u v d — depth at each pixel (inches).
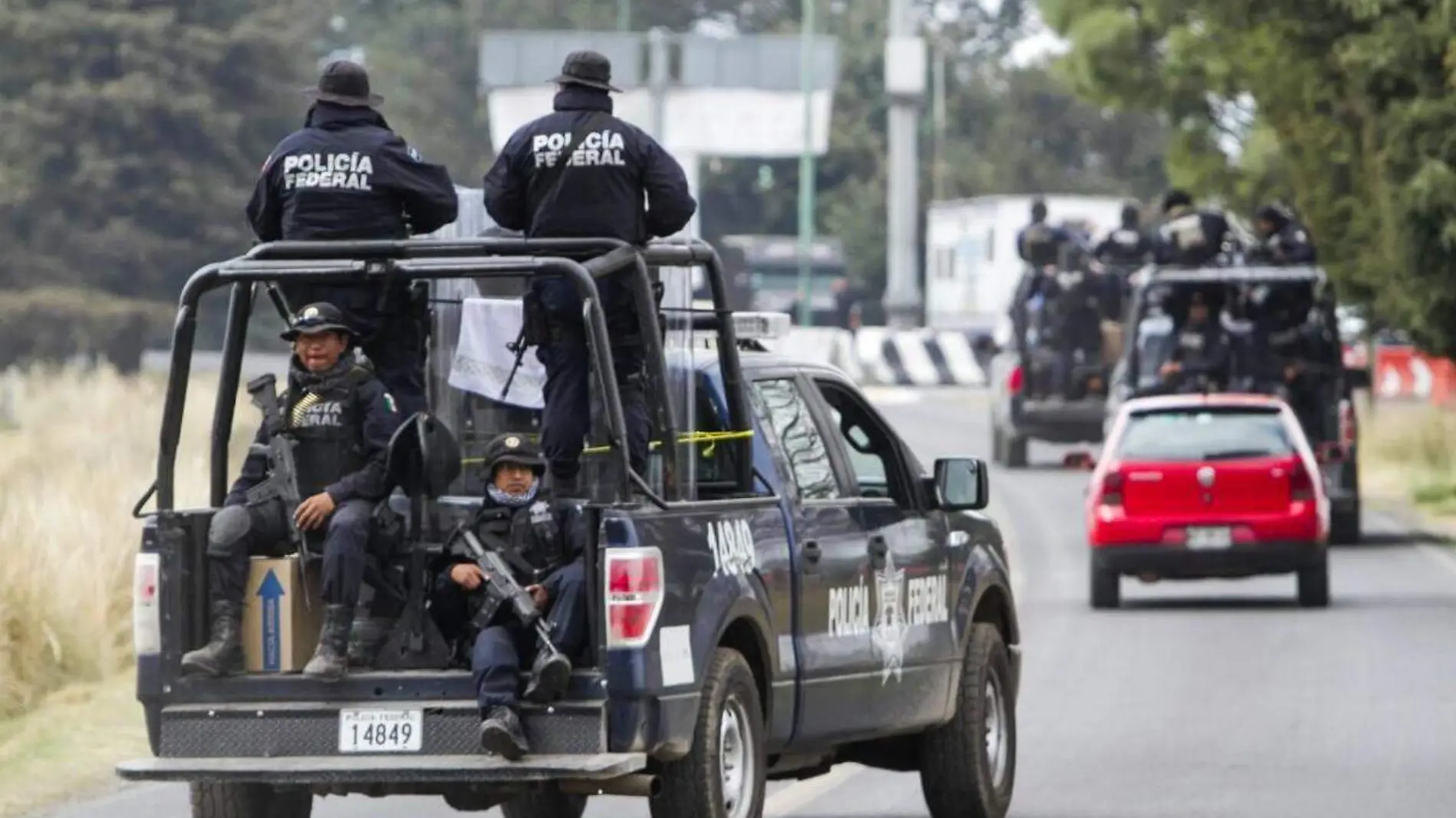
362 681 1013.2
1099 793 1424.7
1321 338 3248.0
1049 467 4564.5
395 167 1127.6
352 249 1047.0
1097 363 4443.9
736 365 1114.7
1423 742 1615.4
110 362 6889.8
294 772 1002.1
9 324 6737.2
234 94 7239.2
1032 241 4468.5
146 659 1032.2
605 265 1026.1
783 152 5103.3
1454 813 1341.0
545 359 1105.4
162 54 7081.7
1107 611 2504.9
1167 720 1731.1
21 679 1782.7
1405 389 6294.3
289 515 1045.8
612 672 984.3
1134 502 2485.2
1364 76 3122.5
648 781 1015.6
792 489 1157.7
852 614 1186.6
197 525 1039.6
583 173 1117.1
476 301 1181.7
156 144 7126.0
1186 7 4141.2
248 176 7224.4
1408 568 2871.6
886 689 1214.3
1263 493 2463.1
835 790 1457.9
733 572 1067.3
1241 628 2315.5
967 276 7721.5
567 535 1014.4
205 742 1026.1
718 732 1037.8
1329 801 1385.3
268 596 1034.1
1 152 6968.5
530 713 991.0
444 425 1039.0
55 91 6983.3
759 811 1080.2
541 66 5049.2
